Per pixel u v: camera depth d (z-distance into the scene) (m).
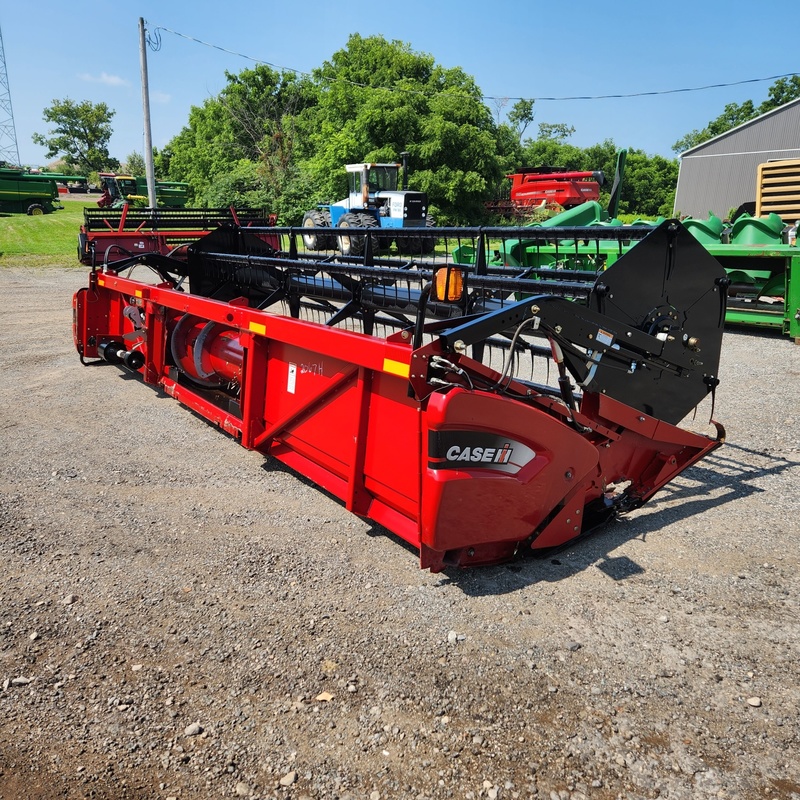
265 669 2.59
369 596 3.09
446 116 31.22
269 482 4.35
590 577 3.26
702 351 3.61
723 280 3.56
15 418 5.58
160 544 3.54
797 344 8.42
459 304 4.00
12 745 2.22
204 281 6.88
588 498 3.56
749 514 3.93
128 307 6.22
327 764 2.17
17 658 2.64
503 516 3.09
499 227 4.16
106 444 5.00
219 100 48.47
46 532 3.64
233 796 2.05
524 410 2.98
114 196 38.56
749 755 2.20
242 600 3.05
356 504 3.54
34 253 20.55
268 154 37.09
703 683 2.54
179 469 4.55
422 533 2.96
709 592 3.13
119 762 2.16
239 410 4.73
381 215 21.12
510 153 46.22
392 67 37.28
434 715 2.37
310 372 3.90
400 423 3.23
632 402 3.43
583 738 2.27
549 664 2.63
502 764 2.17
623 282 3.21
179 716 2.36
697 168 35.84
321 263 4.73
